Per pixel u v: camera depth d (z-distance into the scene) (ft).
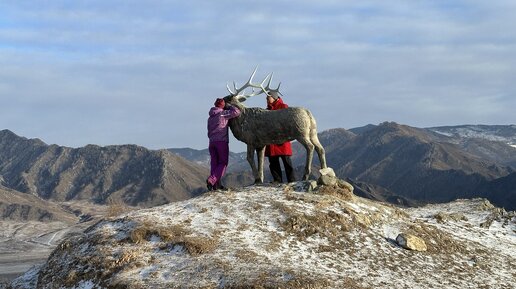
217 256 47.19
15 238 391.24
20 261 282.77
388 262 51.08
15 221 478.59
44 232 420.36
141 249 49.11
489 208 75.56
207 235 50.52
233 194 58.85
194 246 48.19
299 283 42.88
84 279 47.57
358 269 48.62
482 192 604.08
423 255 54.39
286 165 63.98
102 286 45.83
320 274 45.39
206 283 43.39
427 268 51.88
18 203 526.57
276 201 56.90
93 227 56.24
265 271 44.45
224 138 60.03
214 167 60.29
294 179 64.39
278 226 53.11
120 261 47.96
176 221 53.26
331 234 53.42
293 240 51.62
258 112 60.75
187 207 56.29
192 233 50.88
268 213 54.70
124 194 649.20
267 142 61.05
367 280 46.50
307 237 52.49
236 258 46.85
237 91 62.23
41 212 505.66
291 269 45.19
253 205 55.98
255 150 62.54
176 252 48.34
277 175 64.39
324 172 61.57
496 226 69.97
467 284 50.24
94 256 49.39
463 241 61.46
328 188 60.70
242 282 42.65
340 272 47.24
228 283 42.88
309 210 55.83
